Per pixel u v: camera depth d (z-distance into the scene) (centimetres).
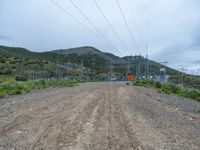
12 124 797
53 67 9462
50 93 2084
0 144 592
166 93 2772
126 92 2481
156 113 1157
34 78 6047
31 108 1137
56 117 929
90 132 729
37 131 719
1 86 2367
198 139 711
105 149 582
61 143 614
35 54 18150
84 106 1255
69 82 5025
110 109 1188
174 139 696
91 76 11781
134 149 591
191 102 1941
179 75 6675
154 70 9994
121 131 757
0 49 15300
